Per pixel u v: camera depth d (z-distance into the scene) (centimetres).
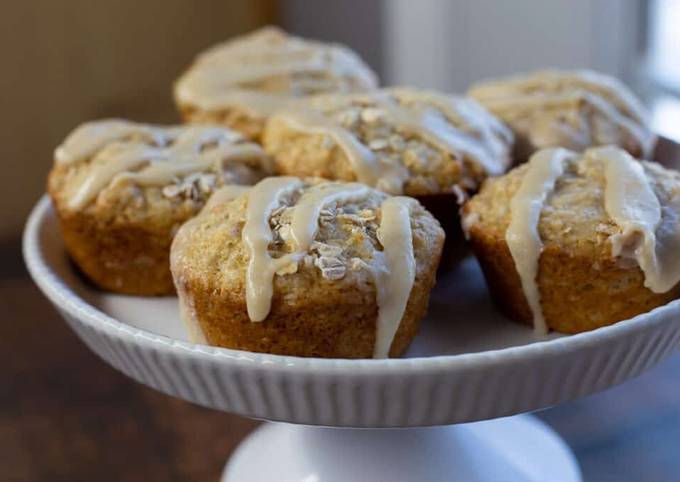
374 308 34
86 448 45
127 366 34
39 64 75
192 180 40
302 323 34
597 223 36
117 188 40
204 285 34
